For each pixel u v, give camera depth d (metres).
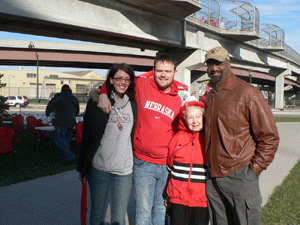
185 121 2.37
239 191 2.05
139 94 2.54
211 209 2.30
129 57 31.20
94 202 2.53
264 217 3.24
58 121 5.83
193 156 2.29
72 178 4.91
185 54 18.27
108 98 2.44
